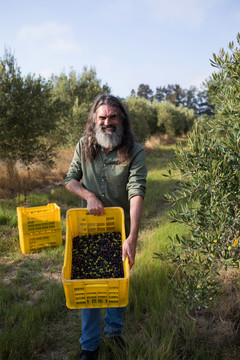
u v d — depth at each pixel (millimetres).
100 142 2193
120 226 2447
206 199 2207
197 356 2408
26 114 8578
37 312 3102
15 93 8336
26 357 2541
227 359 2410
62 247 5062
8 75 8484
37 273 4258
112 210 2381
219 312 2896
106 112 2148
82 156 2404
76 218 2432
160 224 5891
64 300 3432
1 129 8242
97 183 2369
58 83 17109
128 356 2400
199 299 2268
